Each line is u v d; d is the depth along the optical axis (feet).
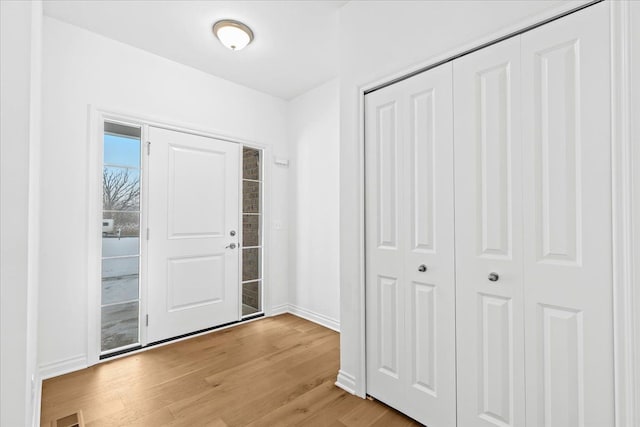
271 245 11.27
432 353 5.18
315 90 10.73
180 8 6.77
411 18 5.40
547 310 4.03
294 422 5.33
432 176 5.21
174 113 8.94
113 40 7.86
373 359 6.07
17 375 2.71
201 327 9.47
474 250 4.67
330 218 10.12
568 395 3.84
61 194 6.98
